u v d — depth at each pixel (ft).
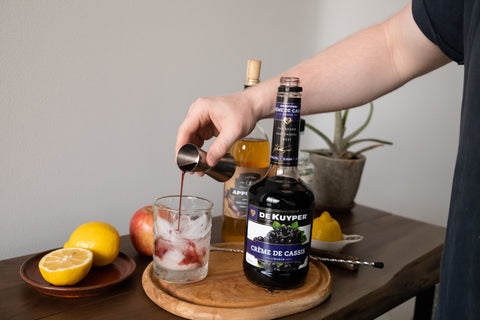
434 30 2.28
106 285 2.44
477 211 1.70
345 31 5.65
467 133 1.75
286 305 2.34
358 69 2.67
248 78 2.96
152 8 3.94
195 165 2.38
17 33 3.35
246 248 2.49
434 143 7.22
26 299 2.40
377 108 6.41
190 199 2.74
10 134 3.45
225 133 2.45
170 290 2.43
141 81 4.01
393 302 2.83
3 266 2.72
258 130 3.05
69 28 3.57
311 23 5.23
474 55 1.74
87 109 3.77
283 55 5.03
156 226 2.50
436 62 2.59
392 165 6.84
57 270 2.38
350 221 3.80
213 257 2.83
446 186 7.59
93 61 3.73
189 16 4.17
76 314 2.31
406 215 7.23
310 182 3.78
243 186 3.03
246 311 2.27
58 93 3.60
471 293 1.71
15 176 3.52
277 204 2.36
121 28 3.81
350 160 3.91
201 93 4.42
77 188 3.84
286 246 2.39
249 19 4.59
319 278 2.61
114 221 4.11
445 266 1.82
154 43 4.02
